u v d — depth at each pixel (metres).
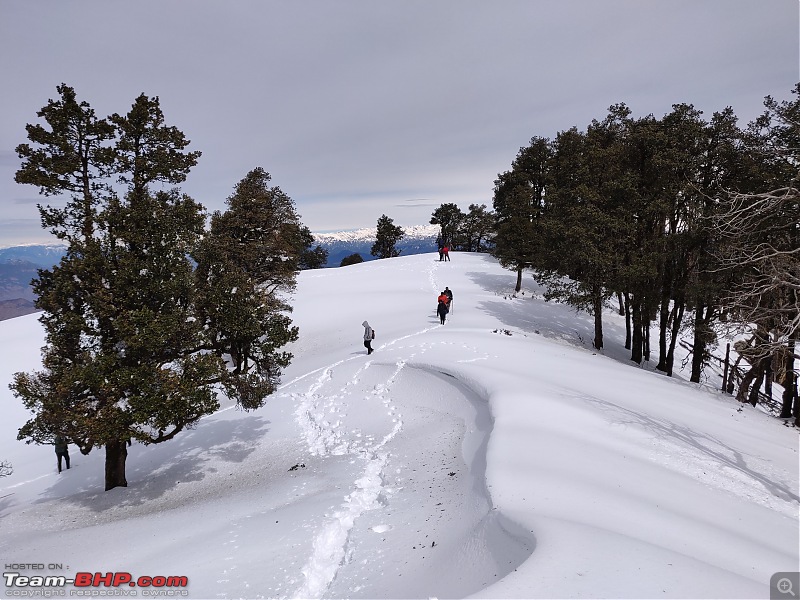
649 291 26.62
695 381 25.53
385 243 97.19
